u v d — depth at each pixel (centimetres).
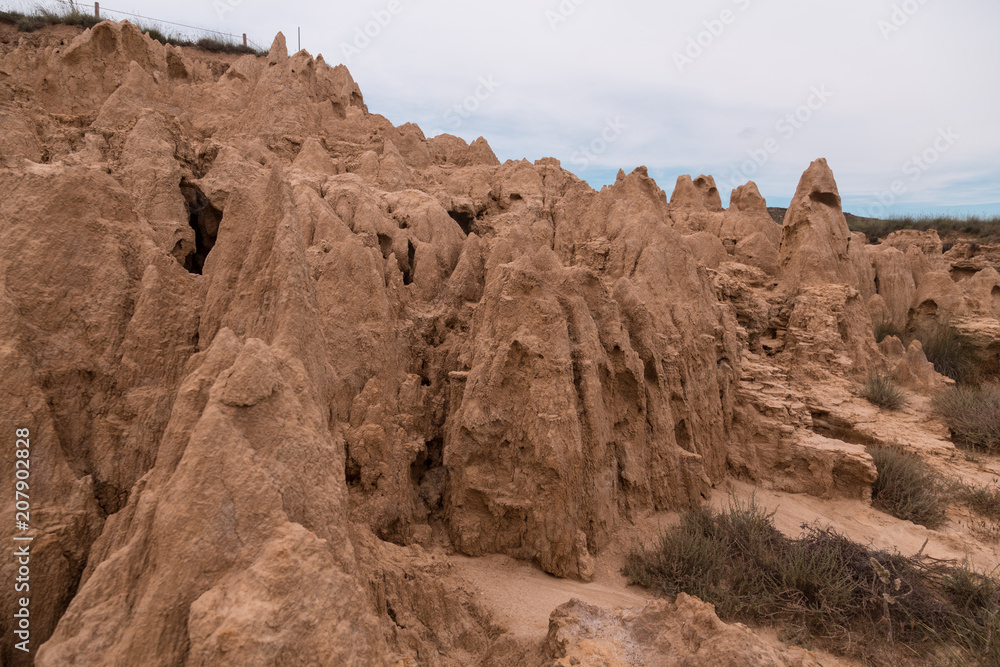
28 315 569
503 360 951
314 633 438
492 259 1174
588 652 627
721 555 967
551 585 886
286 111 1705
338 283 982
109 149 1050
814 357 1788
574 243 1648
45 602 484
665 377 1191
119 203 662
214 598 429
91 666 417
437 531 997
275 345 604
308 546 463
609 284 1352
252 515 466
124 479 577
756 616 880
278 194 677
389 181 1595
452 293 1221
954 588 931
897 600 865
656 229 1441
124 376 600
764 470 1388
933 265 3494
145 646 423
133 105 1271
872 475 1262
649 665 618
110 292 617
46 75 1391
